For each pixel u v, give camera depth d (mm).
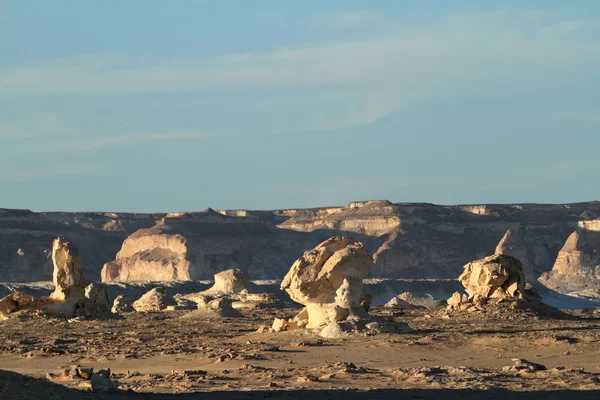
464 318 169000
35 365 106000
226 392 75438
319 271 134250
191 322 182875
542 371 88750
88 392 71000
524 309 178625
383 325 129000
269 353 109312
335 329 125562
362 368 92750
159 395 72688
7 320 182750
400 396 73375
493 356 105375
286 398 72500
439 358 103875
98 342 133750
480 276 186625
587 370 91938
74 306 191375
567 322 156125
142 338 138250
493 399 71375
